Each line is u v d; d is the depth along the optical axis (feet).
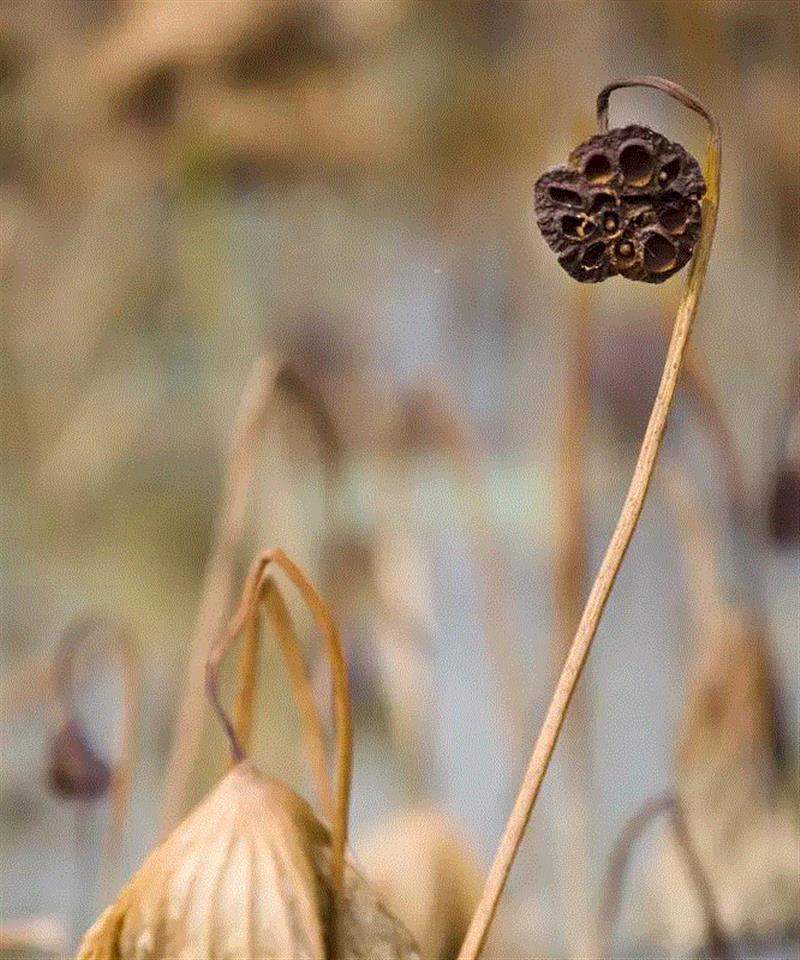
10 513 30.58
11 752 23.30
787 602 19.62
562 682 13.51
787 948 16.79
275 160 27.99
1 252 29.55
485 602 18.67
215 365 29.71
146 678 25.68
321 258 29.86
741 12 28.55
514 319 27.09
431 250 29.96
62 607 29.25
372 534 20.65
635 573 24.12
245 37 26.50
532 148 29.04
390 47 28.91
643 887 17.54
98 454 29.99
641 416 23.59
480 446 24.07
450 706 22.58
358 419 24.57
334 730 16.78
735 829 16.84
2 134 28.81
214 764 22.88
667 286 23.53
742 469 18.67
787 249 27.94
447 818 16.20
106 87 27.27
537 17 29.32
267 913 13.74
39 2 27.94
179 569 27.50
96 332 30.58
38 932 15.38
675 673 22.36
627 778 21.08
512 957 17.33
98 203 29.25
